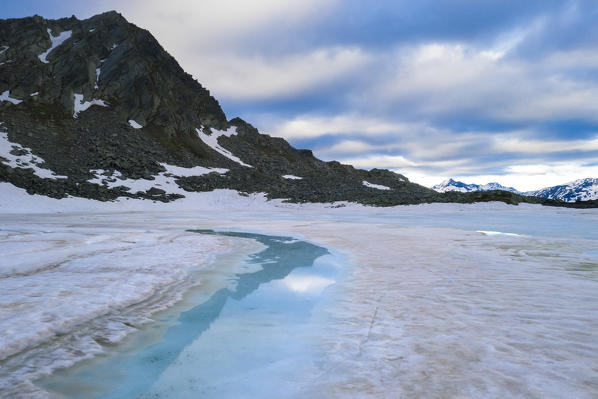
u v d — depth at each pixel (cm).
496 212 4562
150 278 830
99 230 2025
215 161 10062
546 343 414
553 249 1216
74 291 696
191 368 409
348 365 392
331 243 1538
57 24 11438
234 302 675
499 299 604
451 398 309
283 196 7694
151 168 8162
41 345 459
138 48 12288
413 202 6022
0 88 8412
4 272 867
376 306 607
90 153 7850
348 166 13550
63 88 9306
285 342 479
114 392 359
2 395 343
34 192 5606
